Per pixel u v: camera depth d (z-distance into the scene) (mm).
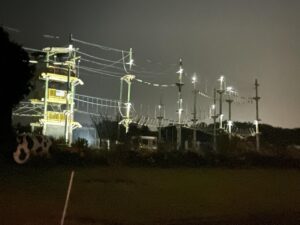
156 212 16312
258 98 62062
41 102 59594
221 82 70375
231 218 16016
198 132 84062
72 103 58938
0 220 13344
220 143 51188
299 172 39375
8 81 27156
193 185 25016
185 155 39281
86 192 20078
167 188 23109
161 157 37500
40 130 57000
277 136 85438
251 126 90312
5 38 27312
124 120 54062
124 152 36656
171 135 80250
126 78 57219
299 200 21484
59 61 58781
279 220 16094
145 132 70000
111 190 21234
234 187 25266
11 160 28531
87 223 13773
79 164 31984
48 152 31281
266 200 20906
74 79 58656
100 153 35375
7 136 28672
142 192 21281
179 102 60219
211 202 19328
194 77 67500
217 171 35781
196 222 14977
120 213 15719
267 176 33562
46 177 24078
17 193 18578
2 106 27688
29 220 13547
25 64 28703
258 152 47438
